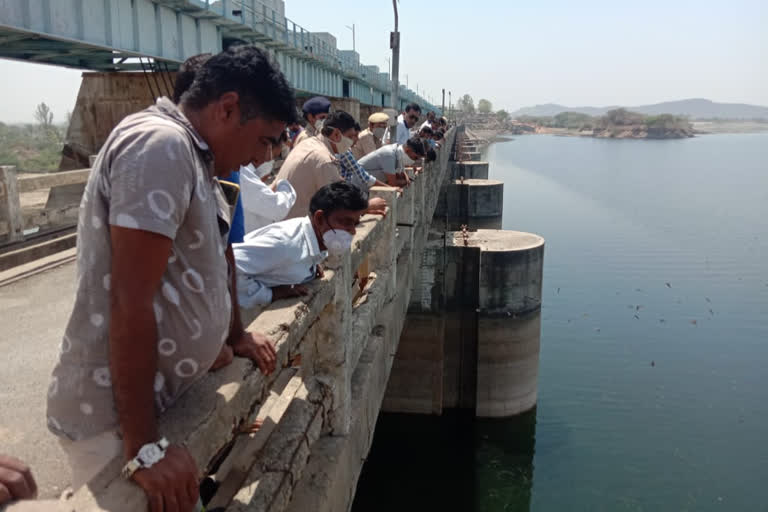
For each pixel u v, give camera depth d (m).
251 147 1.99
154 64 14.47
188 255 1.84
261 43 18.05
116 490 1.53
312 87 25.23
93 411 1.79
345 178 6.20
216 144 1.94
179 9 13.59
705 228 52.03
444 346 20.88
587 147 173.38
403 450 19.34
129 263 1.61
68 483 2.77
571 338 26.61
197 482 1.65
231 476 2.69
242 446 2.79
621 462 17.72
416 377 20.56
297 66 22.64
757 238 47.72
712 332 27.25
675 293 33.09
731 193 74.56
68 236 8.74
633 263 39.59
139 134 1.66
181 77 2.20
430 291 20.09
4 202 8.01
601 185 81.62
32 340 4.80
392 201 6.45
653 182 85.88
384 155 8.05
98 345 1.74
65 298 6.04
